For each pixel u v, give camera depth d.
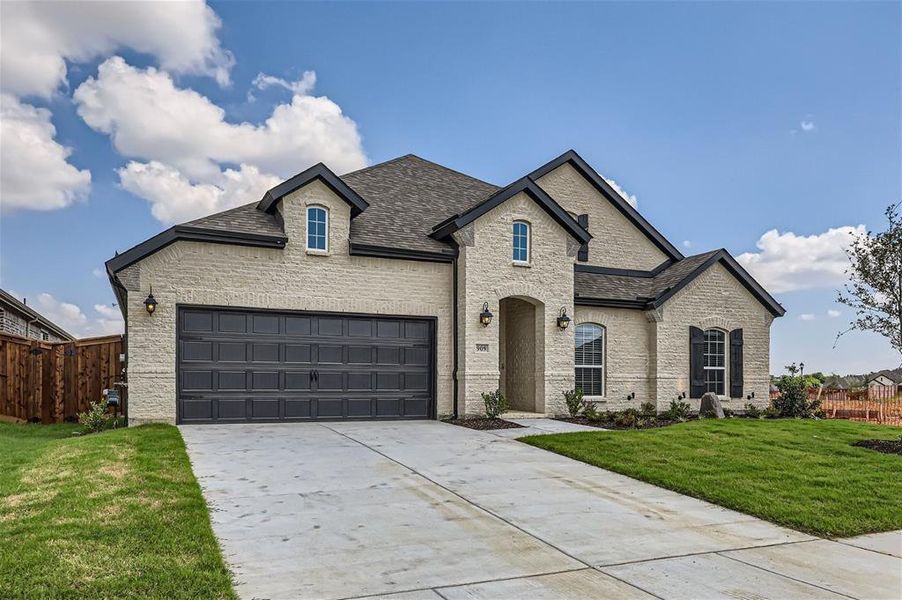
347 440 11.79
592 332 18.20
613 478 9.21
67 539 5.43
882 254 11.73
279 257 14.23
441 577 5.15
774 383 21.69
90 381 15.15
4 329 21.55
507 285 16.12
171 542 5.49
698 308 19.00
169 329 13.17
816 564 5.78
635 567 5.55
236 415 13.74
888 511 7.50
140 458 9.00
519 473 9.32
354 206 15.03
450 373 15.76
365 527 6.49
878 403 19.39
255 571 5.16
